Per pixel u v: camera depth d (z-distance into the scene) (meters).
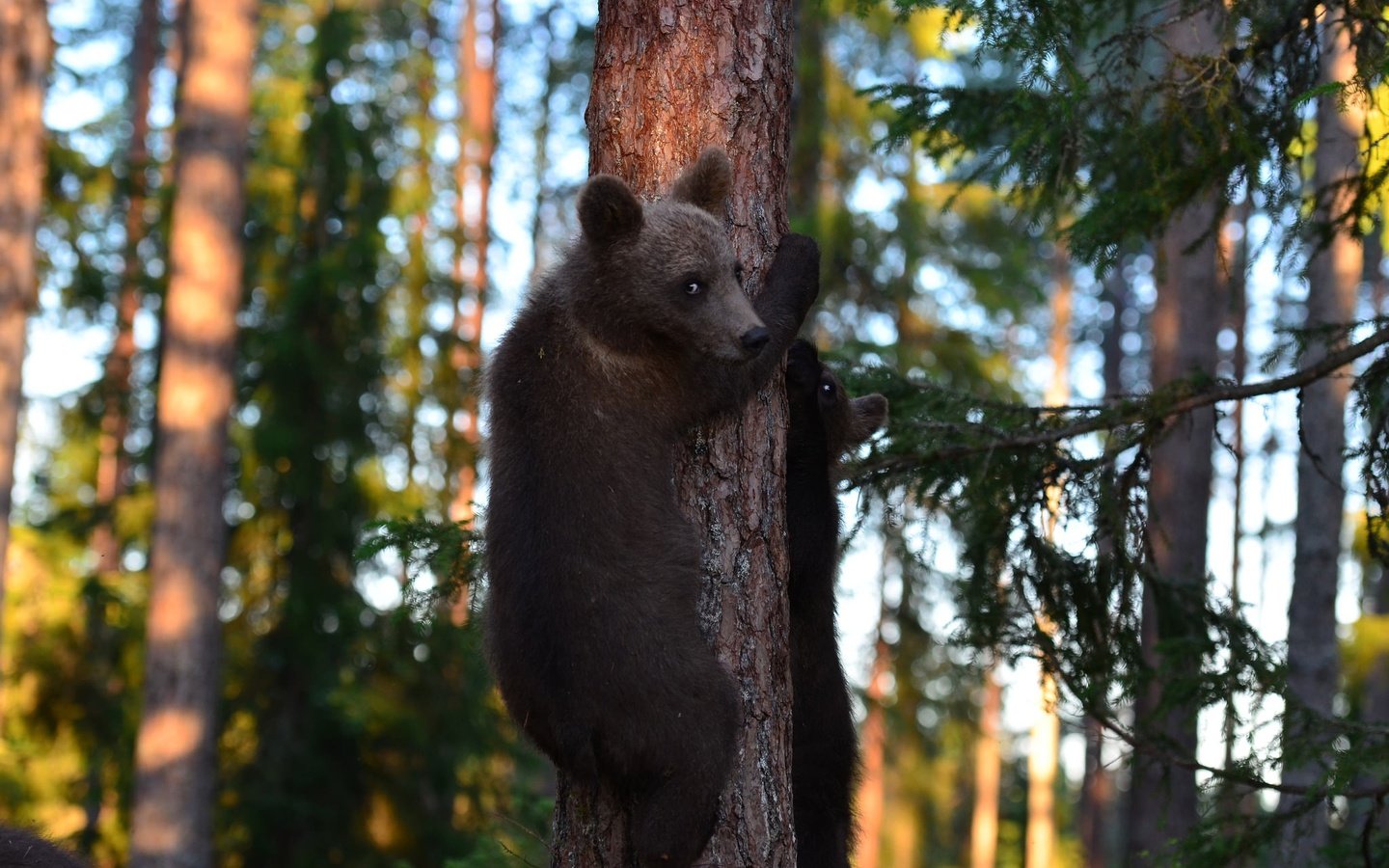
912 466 9.29
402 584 9.41
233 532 21.30
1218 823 8.94
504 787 22.05
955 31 7.41
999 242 22.83
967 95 8.94
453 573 9.11
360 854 20.28
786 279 6.60
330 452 21.30
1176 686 8.88
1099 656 9.45
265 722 20.72
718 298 6.16
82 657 20.33
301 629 20.48
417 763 20.86
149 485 21.62
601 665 5.69
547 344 6.26
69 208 19.11
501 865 11.86
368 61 24.11
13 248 15.98
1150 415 8.70
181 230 17.53
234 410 21.78
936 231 22.14
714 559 6.19
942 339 21.78
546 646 5.77
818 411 7.81
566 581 5.79
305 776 20.31
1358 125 12.23
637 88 6.54
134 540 21.28
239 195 17.84
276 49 30.52
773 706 6.17
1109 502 8.90
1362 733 8.23
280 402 20.95
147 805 16.86
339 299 21.16
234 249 17.75
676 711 5.67
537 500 5.95
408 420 22.25
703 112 6.48
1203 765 8.82
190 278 17.47
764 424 6.44
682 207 6.30
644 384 6.20
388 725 19.91
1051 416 9.30
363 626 20.38
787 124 6.74
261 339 21.02
